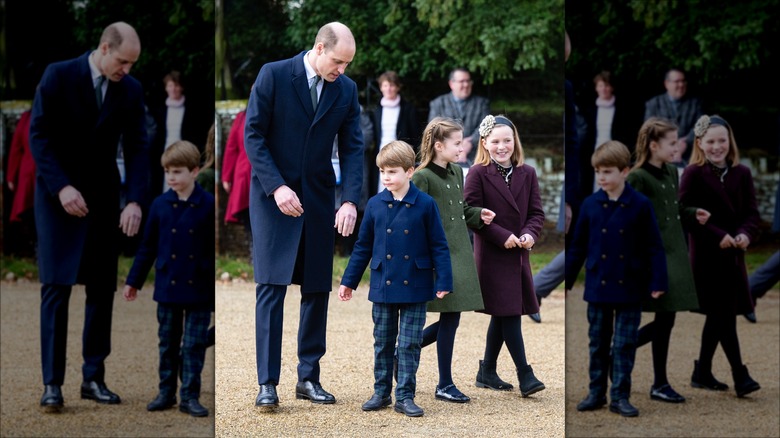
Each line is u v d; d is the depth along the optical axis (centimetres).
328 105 700
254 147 693
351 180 703
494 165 740
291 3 1330
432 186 720
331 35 687
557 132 1445
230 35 1330
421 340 709
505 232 736
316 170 705
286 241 704
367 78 1359
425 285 696
